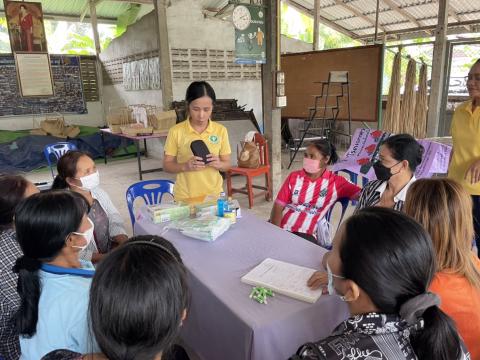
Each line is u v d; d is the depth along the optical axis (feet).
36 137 22.21
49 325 3.16
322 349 2.38
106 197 7.29
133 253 2.16
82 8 28.89
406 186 5.68
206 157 6.85
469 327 3.33
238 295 4.16
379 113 19.43
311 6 27.99
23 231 3.27
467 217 3.57
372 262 2.27
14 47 25.08
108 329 2.02
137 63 23.61
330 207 7.75
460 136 7.56
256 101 25.17
